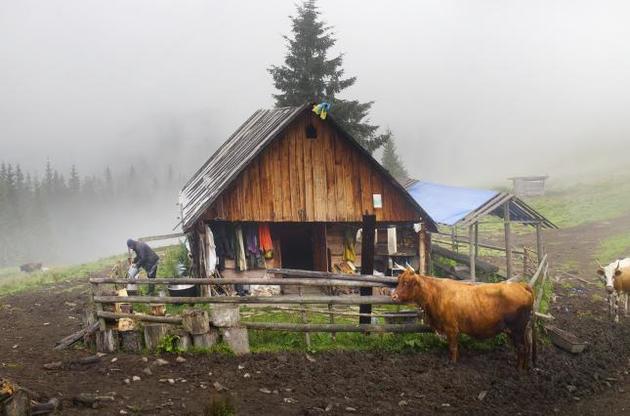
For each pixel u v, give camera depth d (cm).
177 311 1659
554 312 1739
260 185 1944
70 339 1335
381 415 1020
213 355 1238
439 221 2062
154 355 1230
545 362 1307
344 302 1347
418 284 1283
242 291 1953
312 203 1994
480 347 1335
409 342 1323
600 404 1148
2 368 1118
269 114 2569
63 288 2325
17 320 1691
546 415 1084
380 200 2048
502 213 2295
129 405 958
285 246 2473
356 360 1257
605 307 1847
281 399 1051
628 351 1444
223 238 1973
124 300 1297
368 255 1455
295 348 1307
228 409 920
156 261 1895
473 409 1074
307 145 1994
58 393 981
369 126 3925
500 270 2289
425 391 1132
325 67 3900
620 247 3075
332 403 1048
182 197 2794
